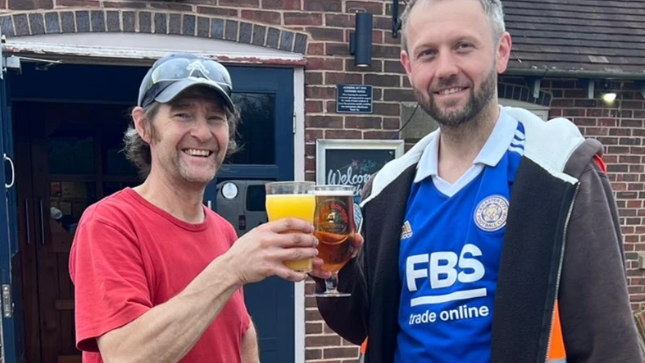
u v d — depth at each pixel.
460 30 1.31
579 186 1.23
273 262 1.21
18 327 3.26
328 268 1.41
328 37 3.46
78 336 1.32
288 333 3.55
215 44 3.33
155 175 1.59
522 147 1.36
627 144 4.34
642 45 4.44
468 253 1.32
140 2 3.20
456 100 1.34
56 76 4.45
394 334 1.47
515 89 4.19
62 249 4.72
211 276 1.25
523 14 4.52
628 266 4.32
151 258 1.46
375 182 1.61
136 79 4.59
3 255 2.84
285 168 3.48
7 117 3.04
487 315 1.29
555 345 1.21
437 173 1.44
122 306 1.29
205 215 1.74
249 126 3.45
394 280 1.45
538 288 1.21
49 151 4.70
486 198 1.33
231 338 1.62
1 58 2.79
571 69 4.09
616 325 1.12
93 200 4.82
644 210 4.36
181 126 1.53
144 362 1.23
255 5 3.36
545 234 1.23
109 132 4.82
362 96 3.51
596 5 4.79
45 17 3.08
